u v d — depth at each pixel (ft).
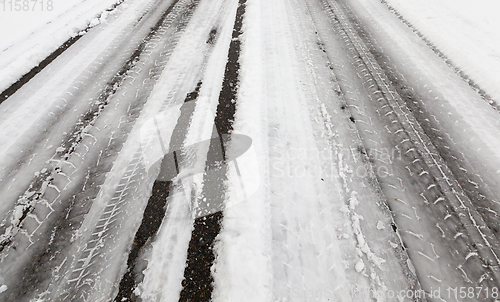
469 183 9.24
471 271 7.34
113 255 7.98
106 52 16.06
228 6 20.94
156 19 19.27
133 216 8.87
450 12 17.70
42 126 11.67
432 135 10.85
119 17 19.42
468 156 10.03
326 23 18.40
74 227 8.60
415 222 8.40
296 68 14.58
